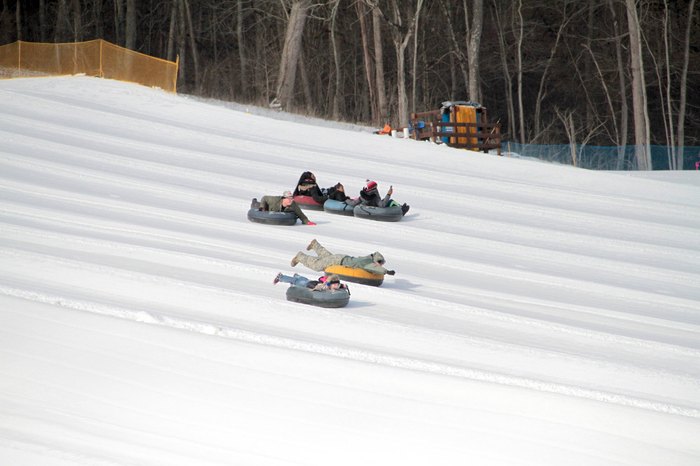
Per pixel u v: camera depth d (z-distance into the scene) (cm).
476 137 13488
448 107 13625
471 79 18638
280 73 17212
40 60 14425
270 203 6725
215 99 14612
